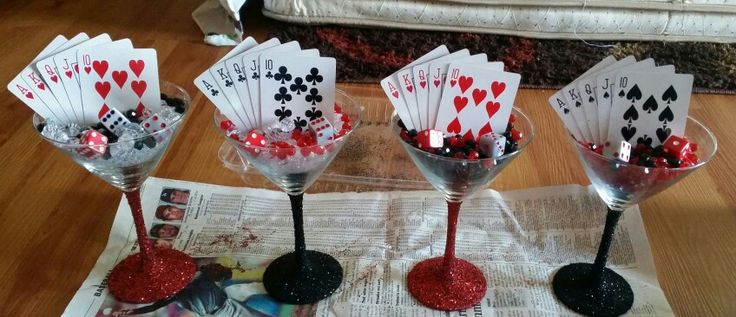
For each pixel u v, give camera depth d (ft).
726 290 1.76
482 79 1.48
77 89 1.54
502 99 1.50
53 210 2.04
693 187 2.16
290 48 1.52
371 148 2.35
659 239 1.94
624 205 1.57
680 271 1.82
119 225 1.95
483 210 2.02
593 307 1.67
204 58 3.08
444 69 1.49
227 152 2.30
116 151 1.44
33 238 1.92
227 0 3.13
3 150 2.32
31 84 1.49
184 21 3.48
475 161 1.40
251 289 1.75
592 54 3.19
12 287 1.75
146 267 1.75
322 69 1.50
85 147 1.40
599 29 3.28
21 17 3.49
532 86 2.88
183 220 1.97
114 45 1.51
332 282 1.75
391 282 1.78
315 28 3.40
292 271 1.76
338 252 1.88
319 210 2.03
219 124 1.55
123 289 1.71
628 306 1.69
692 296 1.74
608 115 1.55
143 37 3.28
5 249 1.88
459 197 1.57
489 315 1.67
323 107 1.55
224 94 1.51
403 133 1.56
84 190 2.13
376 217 2.01
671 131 1.52
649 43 3.31
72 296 1.74
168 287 1.72
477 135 1.56
